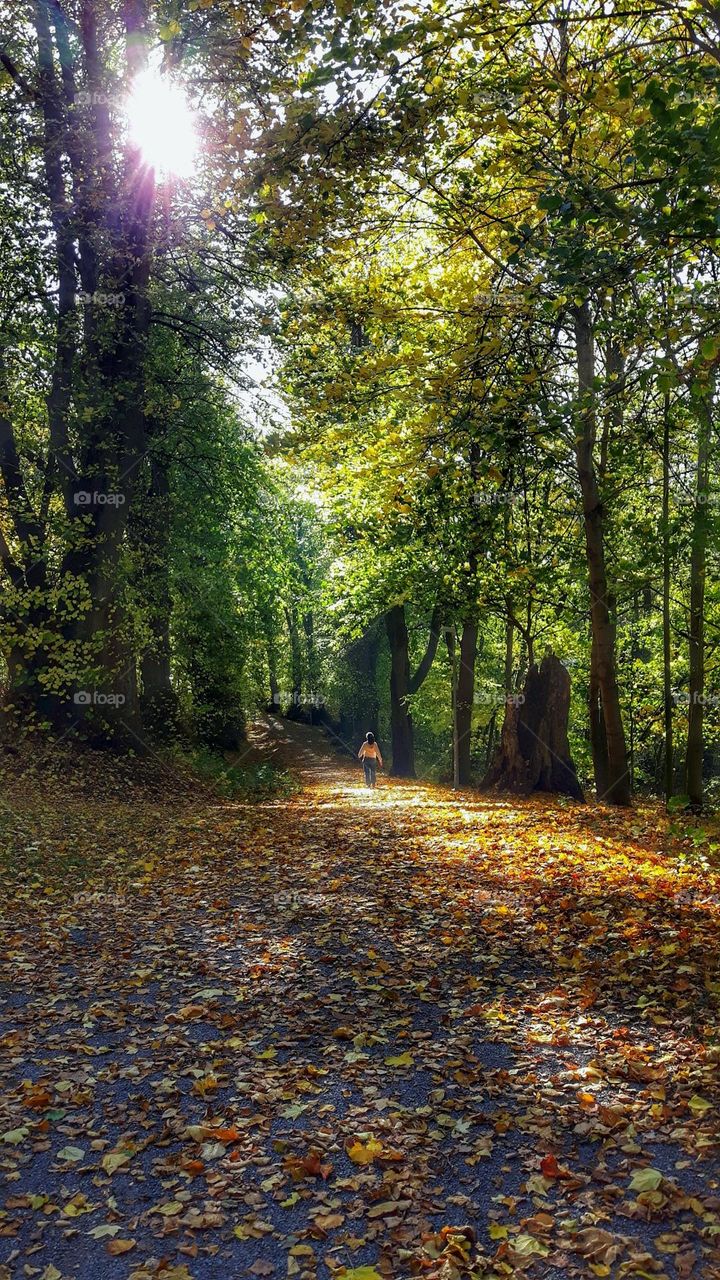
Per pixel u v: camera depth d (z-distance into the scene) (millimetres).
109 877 11602
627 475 16984
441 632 34406
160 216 19156
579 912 8820
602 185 9578
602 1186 4281
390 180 9930
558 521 20297
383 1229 4098
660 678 27125
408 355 11547
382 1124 4961
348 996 7016
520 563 20078
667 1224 3961
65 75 17828
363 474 13148
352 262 13617
